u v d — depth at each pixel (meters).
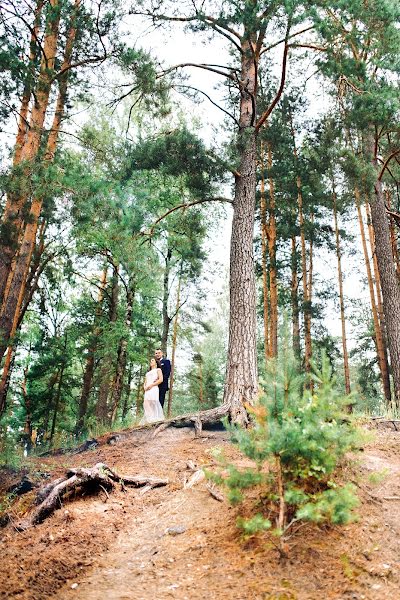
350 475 5.02
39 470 7.64
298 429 4.01
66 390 24.03
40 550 4.77
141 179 11.41
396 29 9.73
